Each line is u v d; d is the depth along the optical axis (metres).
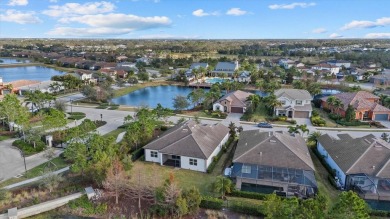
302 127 57.75
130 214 32.94
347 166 39.41
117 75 148.88
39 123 66.31
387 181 37.91
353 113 70.69
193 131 49.12
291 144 44.69
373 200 37.00
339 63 175.38
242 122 72.19
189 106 90.50
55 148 51.69
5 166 44.47
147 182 39.84
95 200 35.31
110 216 32.72
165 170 44.53
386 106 80.88
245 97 86.31
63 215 33.31
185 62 194.38
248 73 143.88
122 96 112.56
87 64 183.25
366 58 199.62
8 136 57.50
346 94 84.81
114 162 38.56
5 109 58.91
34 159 47.09
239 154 42.78
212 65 175.50
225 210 33.81
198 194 33.72
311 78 131.75
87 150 41.75
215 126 56.09
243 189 39.16
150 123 55.28
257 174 39.66
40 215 33.38
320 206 27.78
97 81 134.12
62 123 54.97
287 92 81.31
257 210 32.50
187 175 42.91
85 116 75.50
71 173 41.69
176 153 45.12
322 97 91.38
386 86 121.44
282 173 39.06
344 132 64.75
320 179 42.12
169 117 75.88
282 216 26.16
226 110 81.94
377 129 66.56
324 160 47.38
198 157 43.75
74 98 98.44
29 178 40.62
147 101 103.69
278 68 159.75
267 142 43.31
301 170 38.91
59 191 36.75
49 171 39.59
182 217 32.66
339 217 25.58
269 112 79.69
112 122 69.94
